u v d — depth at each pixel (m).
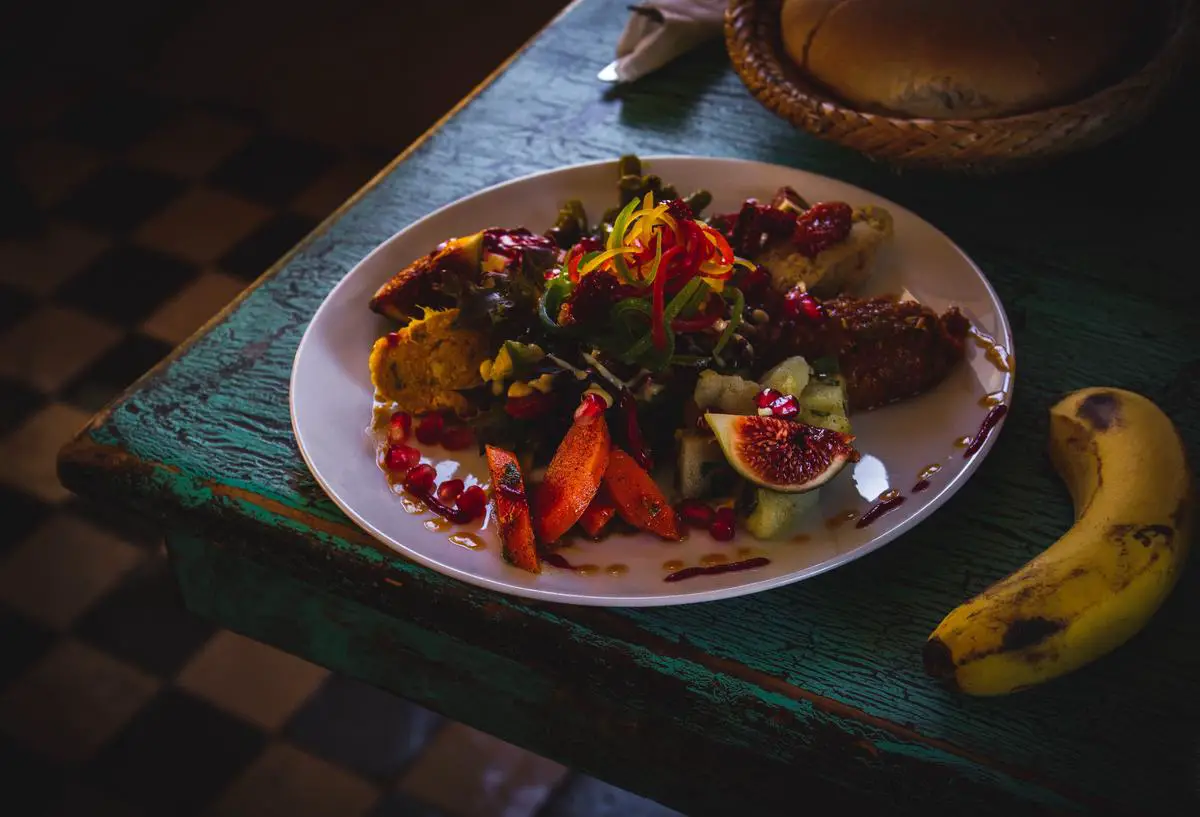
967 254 1.48
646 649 1.09
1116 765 0.98
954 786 0.99
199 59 3.57
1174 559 1.01
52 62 3.72
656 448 1.23
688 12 1.82
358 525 1.19
